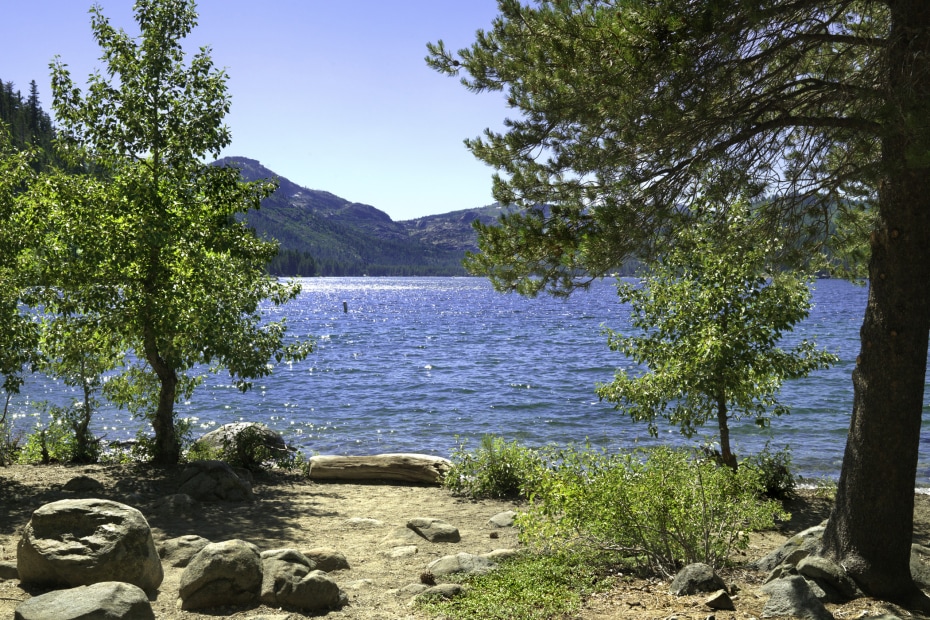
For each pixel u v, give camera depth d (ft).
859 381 24.64
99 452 57.77
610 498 26.37
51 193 45.85
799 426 83.30
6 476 46.11
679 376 42.32
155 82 47.75
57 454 55.31
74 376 55.01
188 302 47.32
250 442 54.75
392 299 583.17
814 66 28.45
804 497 46.78
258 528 35.42
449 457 70.64
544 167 27.30
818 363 42.32
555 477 29.73
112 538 22.77
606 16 23.12
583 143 26.25
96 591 19.21
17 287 43.70
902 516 23.82
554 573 25.18
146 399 56.95
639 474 27.58
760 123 24.93
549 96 25.03
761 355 42.75
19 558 22.70
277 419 92.27
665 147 24.58
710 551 27.53
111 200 46.44
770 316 41.55
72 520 23.11
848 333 219.20
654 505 26.20
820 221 31.17
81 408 56.39
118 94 47.73
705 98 23.20
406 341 219.61
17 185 43.96
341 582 25.66
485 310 424.87
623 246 25.59
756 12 21.04
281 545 32.01
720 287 41.55
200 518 37.27
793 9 22.95
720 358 40.75
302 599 22.27
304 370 147.43
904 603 23.15
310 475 52.24
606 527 26.58
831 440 75.92
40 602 18.74
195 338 46.62
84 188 46.91
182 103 48.55
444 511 41.70
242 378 48.55
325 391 118.11
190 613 21.76
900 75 22.22
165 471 48.52
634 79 22.90
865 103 22.50
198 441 57.26
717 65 23.04
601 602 22.56
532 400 107.76
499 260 27.71
